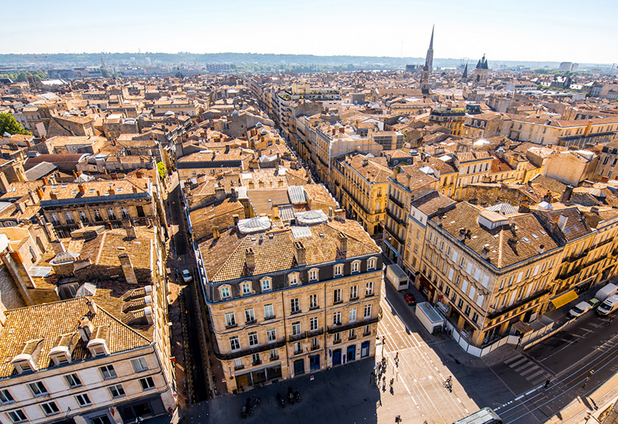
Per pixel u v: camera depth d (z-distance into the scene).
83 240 61.59
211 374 57.66
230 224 62.72
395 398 53.53
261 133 143.50
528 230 61.66
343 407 52.16
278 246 51.28
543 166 106.25
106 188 81.38
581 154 96.75
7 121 156.88
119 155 114.56
